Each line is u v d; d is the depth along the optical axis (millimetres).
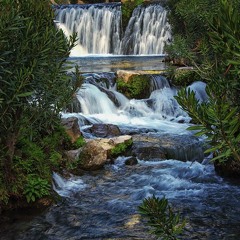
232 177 6426
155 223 1854
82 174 6484
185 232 4715
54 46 4836
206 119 1888
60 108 5375
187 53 7871
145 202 1845
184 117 10297
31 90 4625
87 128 8508
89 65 14281
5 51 4297
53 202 5418
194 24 8883
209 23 1816
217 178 6480
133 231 4727
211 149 1893
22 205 5223
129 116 10281
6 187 5141
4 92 4391
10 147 5086
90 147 6820
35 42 4531
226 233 4699
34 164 5562
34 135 5785
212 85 1924
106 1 23125
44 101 5023
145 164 7109
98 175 6492
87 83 10594
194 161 7297
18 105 4516
